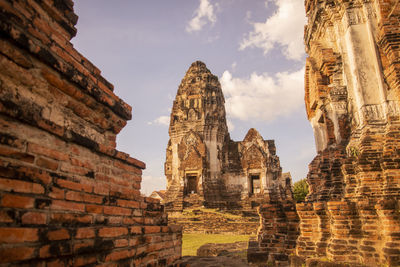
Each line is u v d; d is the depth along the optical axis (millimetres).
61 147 3100
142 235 4328
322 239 7746
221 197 36125
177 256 5590
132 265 3971
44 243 2553
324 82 11586
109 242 3457
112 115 4082
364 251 6773
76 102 3391
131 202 4266
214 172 37062
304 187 39500
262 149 37438
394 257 6160
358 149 8859
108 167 3938
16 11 2592
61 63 3049
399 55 8609
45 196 2717
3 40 2465
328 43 11422
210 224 25469
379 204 6820
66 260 2793
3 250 2180
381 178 7793
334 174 9938
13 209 2357
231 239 17469
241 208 34781
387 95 8781
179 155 38031
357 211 7336
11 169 2436
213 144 38281
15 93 2570
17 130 2576
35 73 2795
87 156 3510
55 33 3174
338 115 10344
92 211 3322
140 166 4766
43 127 2824
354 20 10055
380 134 8555
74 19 3535
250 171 36812
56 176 2930
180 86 42719
